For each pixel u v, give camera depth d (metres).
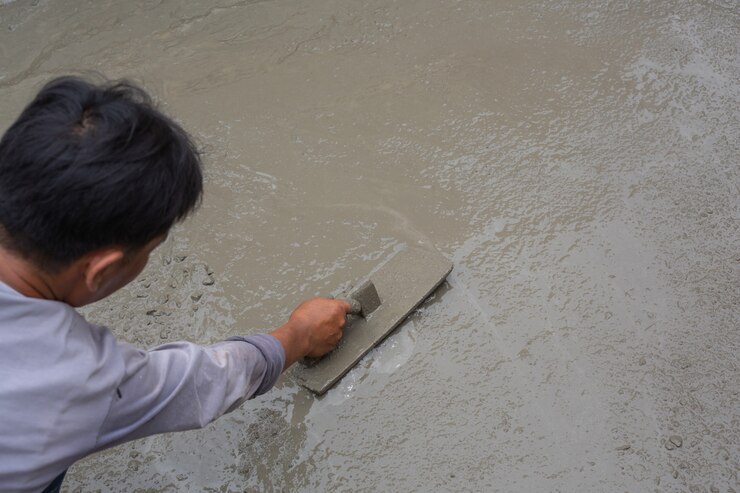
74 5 3.09
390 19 2.89
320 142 2.42
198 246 2.16
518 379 1.79
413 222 2.16
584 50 2.67
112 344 1.13
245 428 1.76
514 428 1.70
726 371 1.75
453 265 2.05
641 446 1.64
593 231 2.09
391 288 1.96
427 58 2.70
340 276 2.04
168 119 1.07
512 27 2.80
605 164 2.26
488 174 2.28
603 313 1.90
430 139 2.40
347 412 1.77
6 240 1.00
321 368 1.81
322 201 2.25
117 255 1.03
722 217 2.08
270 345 1.47
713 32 2.69
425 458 1.67
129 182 0.96
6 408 0.99
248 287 2.05
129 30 2.95
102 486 1.69
